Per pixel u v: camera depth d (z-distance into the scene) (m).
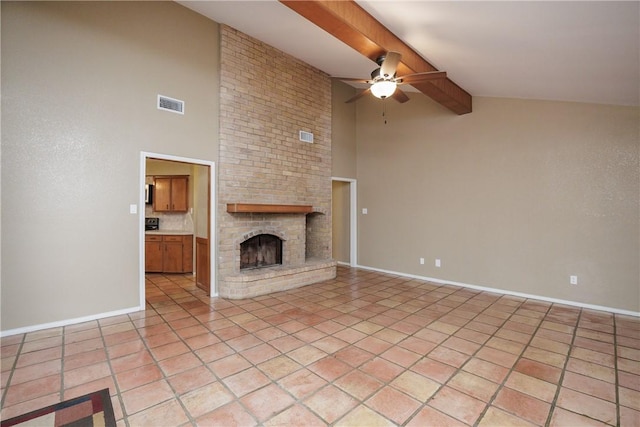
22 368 2.34
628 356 2.58
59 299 3.13
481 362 2.46
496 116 4.56
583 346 2.76
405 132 5.67
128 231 3.54
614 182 3.69
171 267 5.71
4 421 1.76
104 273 3.39
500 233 4.55
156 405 1.91
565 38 2.46
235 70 4.36
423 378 2.23
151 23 3.68
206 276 4.42
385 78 3.11
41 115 3.00
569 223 3.99
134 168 3.56
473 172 4.81
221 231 4.25
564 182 4.02
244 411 1.86
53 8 3.04
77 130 3.19
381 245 6.05
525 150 4.32
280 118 4.89
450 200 5.08
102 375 2.25
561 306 3.92
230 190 4.32
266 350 2.65
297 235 5.20
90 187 3.28
